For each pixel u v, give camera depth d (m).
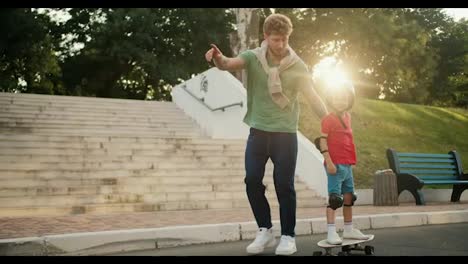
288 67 4.04
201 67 31.62
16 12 25.62
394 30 30.98
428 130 14.96
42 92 29.94
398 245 4.72
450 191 10.94
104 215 7.09
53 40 30.31
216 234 5.18
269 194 9.26
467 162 13.34
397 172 9.31
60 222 6.00
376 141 12.91
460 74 37.31
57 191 7.92
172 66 30.09
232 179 9.76
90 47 29.42
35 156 9.19
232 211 7.75
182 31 31.56
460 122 16.41
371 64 31.92
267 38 4.11
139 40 29.12
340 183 4.08
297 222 5.76
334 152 4.12
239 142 11.92
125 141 10.74
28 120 13.41
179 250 4.57
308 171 9.99
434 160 10.30
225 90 14.66
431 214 6.96
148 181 8.91
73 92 31.91
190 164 10.20
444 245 4.72
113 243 4.54
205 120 15.85
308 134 12.04
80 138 10.36
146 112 16.50
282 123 4.02
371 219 6.29
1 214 7.01
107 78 32.25
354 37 29.67
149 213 7.41
